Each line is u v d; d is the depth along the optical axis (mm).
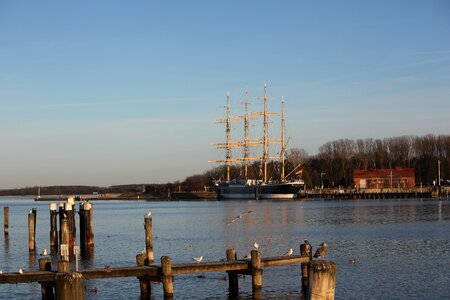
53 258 63750
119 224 120250
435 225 97500
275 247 70688
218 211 163000
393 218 116250
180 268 39719
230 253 43625
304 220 116875
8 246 77188
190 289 44219
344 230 91750
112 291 44438
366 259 58219
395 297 41125
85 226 69062
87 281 47875
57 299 21391
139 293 43750
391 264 54750
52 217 69188
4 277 37156
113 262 60219
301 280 45594
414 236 79750
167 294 38938
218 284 45750
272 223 110750
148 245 49812
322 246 40938
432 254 61188
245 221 117500
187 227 106688
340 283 45969
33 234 70250
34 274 37594
